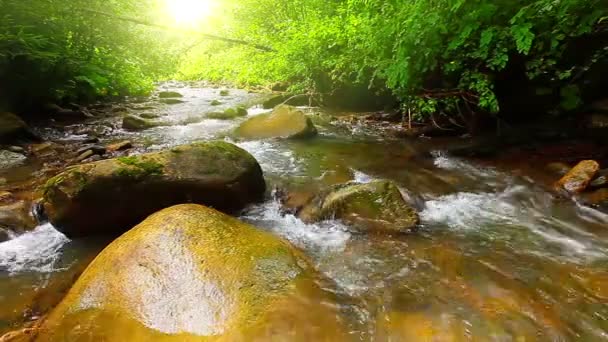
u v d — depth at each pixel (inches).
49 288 113.5
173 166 152.9
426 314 96.3
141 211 146.6
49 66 304.0
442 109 256.1
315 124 303.7
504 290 105.7
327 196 159.8
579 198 156.9
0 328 96.3
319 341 83.7
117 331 86.4
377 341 86.6
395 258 123.9
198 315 87.0
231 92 531.2
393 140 254.8
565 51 214.2
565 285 107.2
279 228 147.6
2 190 170.6
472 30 195.8
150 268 99.2
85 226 141.3
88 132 282.7
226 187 155.3
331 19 361.4
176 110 379.6
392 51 235.0
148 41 501.0
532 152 210.8
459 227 143.8
